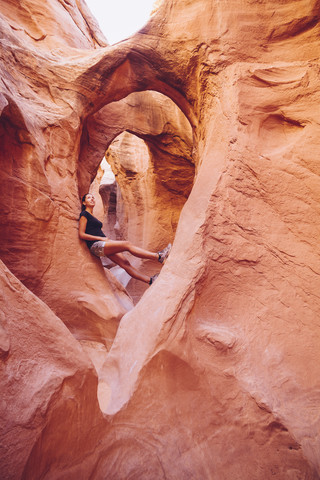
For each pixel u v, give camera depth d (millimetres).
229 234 2633
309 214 2494
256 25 3066
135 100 5805
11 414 1303
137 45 3691
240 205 2678
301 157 2613
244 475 1782
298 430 1775
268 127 2893
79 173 4469
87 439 1723
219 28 3184
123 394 2064
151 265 7266
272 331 2334
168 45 3566
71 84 3807
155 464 1835
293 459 1722
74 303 3275
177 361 2145
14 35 3611
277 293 2441
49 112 3596
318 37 2871
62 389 1563
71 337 1756
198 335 2279
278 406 1905
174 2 3508
